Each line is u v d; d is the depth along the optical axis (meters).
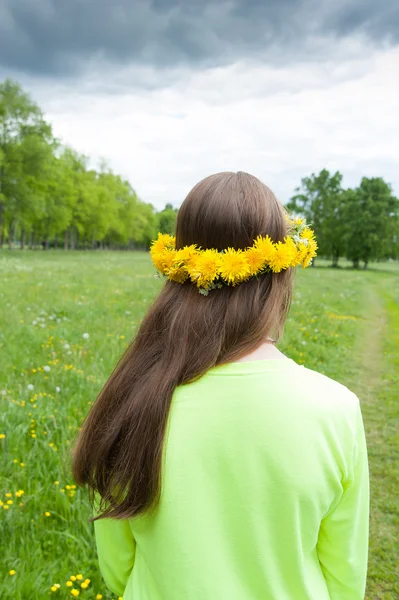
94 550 2.64
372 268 56.28
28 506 2.89
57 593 2.36
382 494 3.96
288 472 0.81
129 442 0.89
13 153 40.28
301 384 0.87
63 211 48.72
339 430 0.85
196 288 0.95
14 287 12.46
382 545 3.33
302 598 0.86
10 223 48.09
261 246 0.88
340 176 56.81
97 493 1.04
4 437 3.54
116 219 67.88
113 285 14.82
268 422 0.83
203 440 0.85
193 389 0.88
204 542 0.84
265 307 0.91
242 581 0.84
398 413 5.68
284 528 0.83
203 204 0.93
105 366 5.80
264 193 0.96
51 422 3.93
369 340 9.73
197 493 0.84
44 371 5.36
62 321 8.41
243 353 0.89
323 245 55.75
